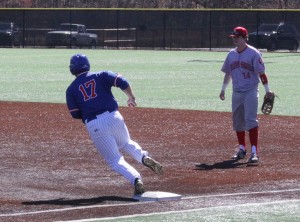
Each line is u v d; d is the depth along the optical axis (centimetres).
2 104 4681
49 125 3794
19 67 7619
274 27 10750
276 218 1958
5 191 2328
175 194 2223
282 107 4550
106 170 2673
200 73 7000
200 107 4581
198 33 11062
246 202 2150
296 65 7944
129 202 2164
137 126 3766
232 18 10906
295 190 2317
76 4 13675
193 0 13538
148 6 13700
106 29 11419
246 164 2791
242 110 2862
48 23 11450
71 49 11000
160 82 6153
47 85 5862
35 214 2009
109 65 7862
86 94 2212
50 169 2692
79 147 3158
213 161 2856
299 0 13925
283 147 3161
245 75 2831
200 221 1925
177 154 3005
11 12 11531
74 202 2169
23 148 3130
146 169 2695
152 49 11131
